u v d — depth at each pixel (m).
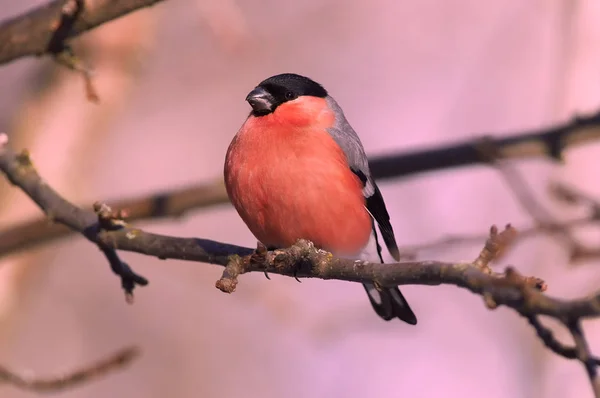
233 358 16.44
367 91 17.50
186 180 17.44
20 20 7.98
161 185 17.36
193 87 16.97
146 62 14.30
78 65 8.16
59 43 7.95
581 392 12.20
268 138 8.23
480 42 17.33
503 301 4.80
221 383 16.17
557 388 12.27
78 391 15.45
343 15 17.33
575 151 12.99
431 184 16.12
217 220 17.55
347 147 8.51
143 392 15.92
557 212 12.05
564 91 12.88
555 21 14.44
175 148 17.64
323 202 8.06
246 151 8.26
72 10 7.73
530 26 15.65
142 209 10.76
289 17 17.14
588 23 12.91
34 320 15.71
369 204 8.77
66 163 12.40
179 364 16.22
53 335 15.87
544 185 12.86
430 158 10.34
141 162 17.84
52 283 16.12
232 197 8.42
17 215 11.91
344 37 17.36
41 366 15.54
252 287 13.56
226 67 16.81
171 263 14.54
